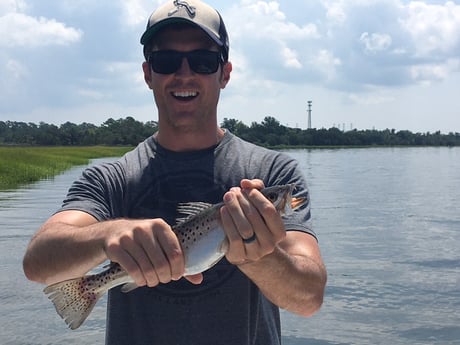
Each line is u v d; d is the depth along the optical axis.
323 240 4.10
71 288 0.74
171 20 0.90
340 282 2.94
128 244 0.64
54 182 9.59
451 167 17.06
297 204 0.73
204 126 0.93
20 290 2.72
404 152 38.12
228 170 0.92
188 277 0.72
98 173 0.91
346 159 23.75
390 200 6.93
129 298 0.86
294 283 0.75
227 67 1.00
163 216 0.89
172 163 0.92
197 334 0.84
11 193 7.54
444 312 2.46
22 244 3.82
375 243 3.99
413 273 3.13
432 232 4.49
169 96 0.92
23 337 2.12
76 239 0.70
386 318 2.39
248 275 0.72
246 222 0.63
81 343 2.08
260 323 0.88
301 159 23.20
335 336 2.19
